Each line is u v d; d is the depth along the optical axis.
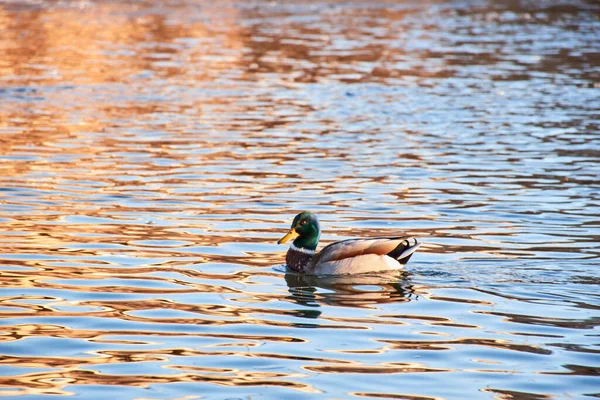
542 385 9.09
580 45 45.56
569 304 11.66
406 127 25.61
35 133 23.59
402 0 65.81
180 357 9.70
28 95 29.42
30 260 13.30
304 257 13.33
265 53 41.28
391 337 10.45
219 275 12.92
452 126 25.78
